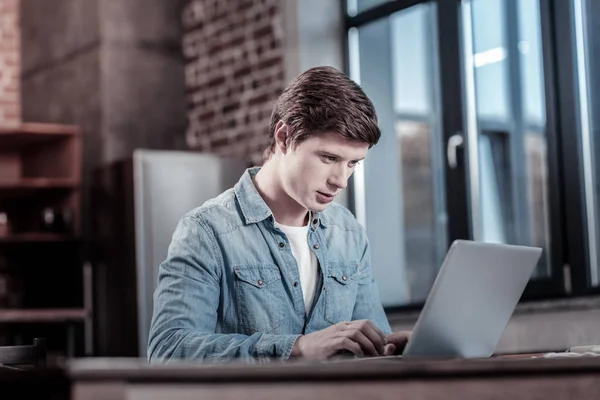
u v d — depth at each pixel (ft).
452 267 6.84
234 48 22.84
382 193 20.99
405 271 20.62
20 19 27.02
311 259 8.95
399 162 20.94
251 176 9.07
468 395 5.65
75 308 24.26
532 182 17.37
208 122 23.80
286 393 5.42
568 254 16.55
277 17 21.40
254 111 22.12
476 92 18.47
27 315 21.42
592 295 16.11
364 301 9.37
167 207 20.43
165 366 5.40
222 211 8.73
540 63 17.06
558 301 16.24
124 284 20.61
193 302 8.18
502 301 7.63
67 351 23.17
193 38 24.49
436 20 19.13
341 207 9.49
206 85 23.90
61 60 25.39
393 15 20.21
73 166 23.47
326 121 8.04
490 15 18.13
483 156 18.30
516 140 17.70
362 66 21.21
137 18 24.38
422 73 20.70
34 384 5.45
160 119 24.39
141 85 24.27
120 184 20.84
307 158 8.20
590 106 16.44
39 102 26.18
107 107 23.89
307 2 21.08
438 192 20.25
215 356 7.66
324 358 7.02
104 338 21.38
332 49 21.21
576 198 16.43
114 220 21.03
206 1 23.94
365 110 8.18
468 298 7.17
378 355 7.40
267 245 8.74
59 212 23.21
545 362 5.85
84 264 23.81
